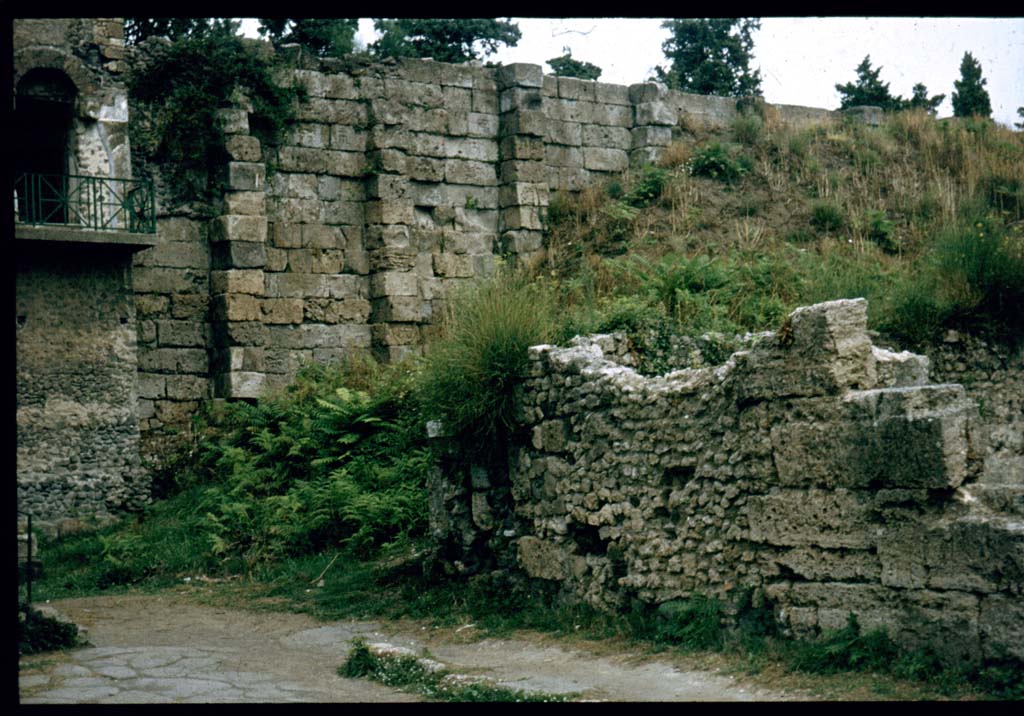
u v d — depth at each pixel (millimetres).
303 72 20203
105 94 17531
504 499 11211
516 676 7938
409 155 21000
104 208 17438
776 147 24453
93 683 7797
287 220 19891
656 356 11609
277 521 14547
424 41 28438
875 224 21172
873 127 26578
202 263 19094
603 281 19109
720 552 8625
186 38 19312
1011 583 6637
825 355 7879
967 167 23125
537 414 10648
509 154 22031
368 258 20609
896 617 7238
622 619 9195
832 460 7746
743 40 31188
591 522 9914
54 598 12703
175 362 18703
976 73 33031
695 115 25344
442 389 11281
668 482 9273
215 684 7855
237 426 18203
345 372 19172
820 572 7773
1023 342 13039
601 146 23703
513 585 10867
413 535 13664
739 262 19219
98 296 17109
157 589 13148
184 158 18984
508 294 11828
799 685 6949
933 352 12984
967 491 7090
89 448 16891
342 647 9617
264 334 19141
